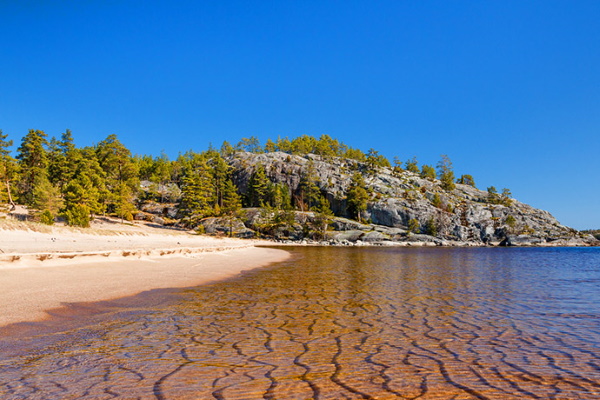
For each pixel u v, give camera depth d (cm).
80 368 529
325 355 605
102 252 1952
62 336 690
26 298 972
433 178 17550
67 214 5588
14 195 7900
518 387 484
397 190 12612
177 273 1788
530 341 699
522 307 1048
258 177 12262
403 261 3269
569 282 1702
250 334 731
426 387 479
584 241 10625
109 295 1120
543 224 11581
